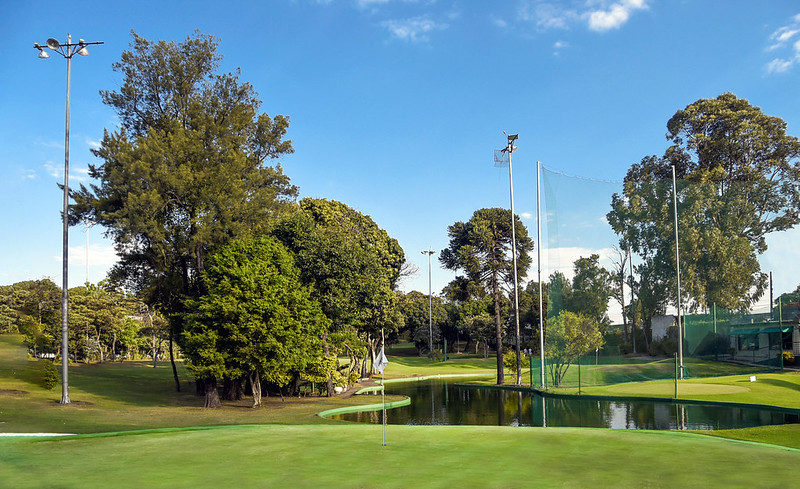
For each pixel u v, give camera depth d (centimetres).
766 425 1594
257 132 2961
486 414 2236
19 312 4569
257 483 821
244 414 2070
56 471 905
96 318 5394
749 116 4116
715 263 2772
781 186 2948
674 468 929
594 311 2561
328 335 3047
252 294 2280
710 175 4016
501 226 4106
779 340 2950
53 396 2338
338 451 1091
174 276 2878
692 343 2716
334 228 3334
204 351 2236
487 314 7169
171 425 1608
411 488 791
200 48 2798
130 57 2738
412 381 4369
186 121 2748
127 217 2334
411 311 7588
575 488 790
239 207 2511
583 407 2202
